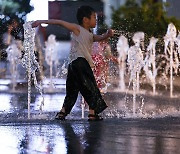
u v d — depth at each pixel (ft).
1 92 71.56
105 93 68.54
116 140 33.17
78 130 37.50
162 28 110.22
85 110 50.98
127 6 115.34
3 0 102.63
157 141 32.89
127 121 42.86
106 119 44.24
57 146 31.01
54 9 145.59
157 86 81.87
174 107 55.01
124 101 60.95
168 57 87.45
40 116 46.06
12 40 84.43
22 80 91.45
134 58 74.84
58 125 40.27
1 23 82.79
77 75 42.39
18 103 57.31
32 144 31.68
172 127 39.22
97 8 129.80
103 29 100.32
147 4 115.03
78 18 43.73
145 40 89.81
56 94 69.46
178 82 85.97
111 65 88.33
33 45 50.83
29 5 108.78
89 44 42.93
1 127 39.04
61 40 143.84
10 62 93.35
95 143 32.04
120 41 93.61
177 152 29.37
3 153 28.96
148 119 44.42
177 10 125.90
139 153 29.07
